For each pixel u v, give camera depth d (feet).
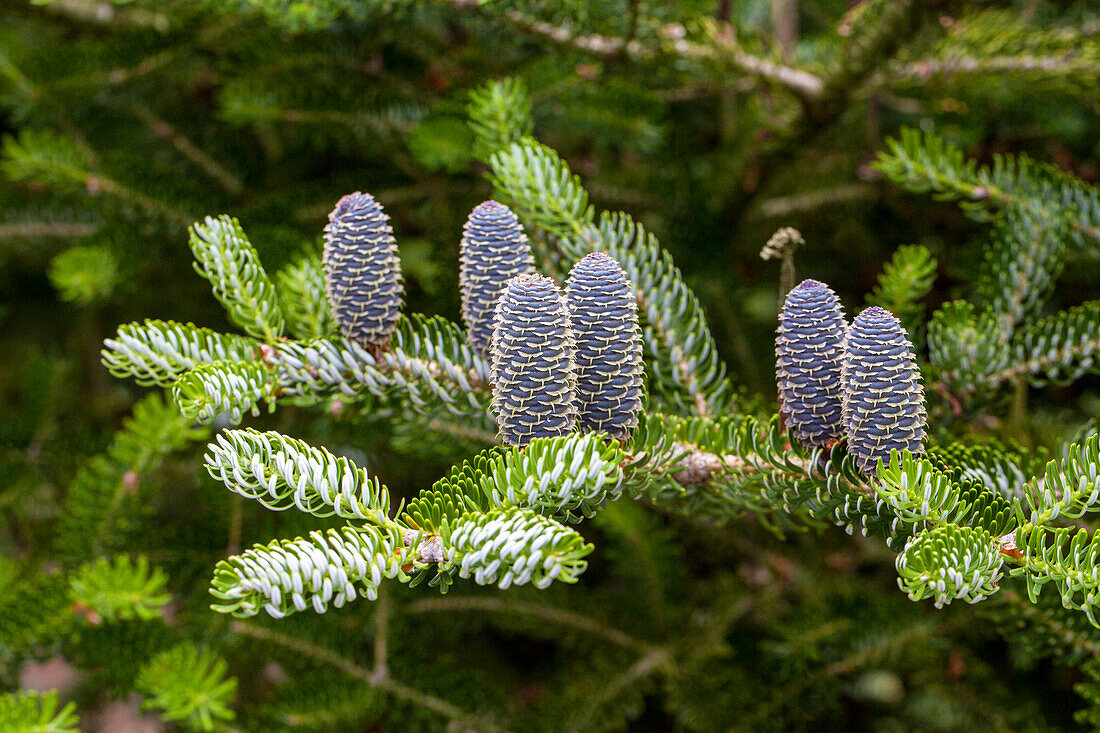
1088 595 3.03
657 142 4.58
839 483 3.16
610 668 4.23
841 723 4.60
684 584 4.48
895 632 3.93
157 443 3.79
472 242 3.24
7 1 4.48
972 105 4.66
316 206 4.54
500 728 3.92
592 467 3.02
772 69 3.95
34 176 4.21
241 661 4.04
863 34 3.80
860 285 5.40
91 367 6.22
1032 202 3.58
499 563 2.96
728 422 3.28
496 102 3.58
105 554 3.85
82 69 4.38
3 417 5.65
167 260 4.89
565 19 3.76
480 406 3.34
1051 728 3.92
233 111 4.18
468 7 3.76
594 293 3.11
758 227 5.09
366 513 3.07
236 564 2.96
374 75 4.54
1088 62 3.89
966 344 3.46
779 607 4.71
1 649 3.69
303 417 4.47
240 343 3.32
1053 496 3.10
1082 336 3.44
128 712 5.57
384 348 3.31
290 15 3.69
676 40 3.87
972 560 3.01
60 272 4.13
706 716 3.94
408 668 3.97
